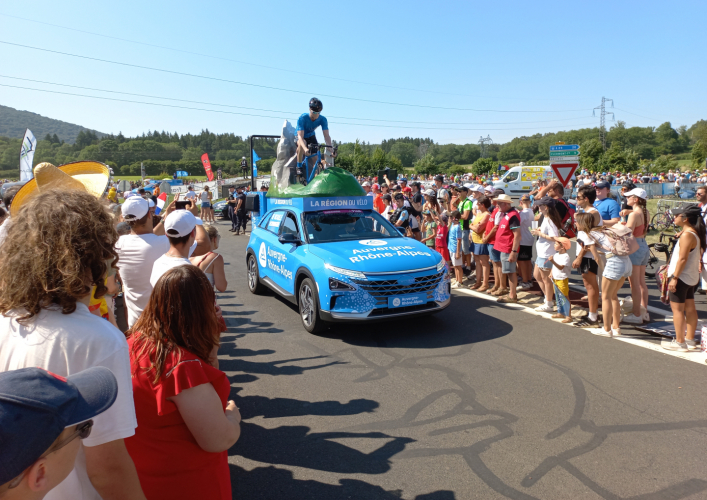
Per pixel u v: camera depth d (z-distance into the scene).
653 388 4.12
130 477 1.39
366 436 3.52
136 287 3.30
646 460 3.11
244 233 17.88
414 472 3.06
